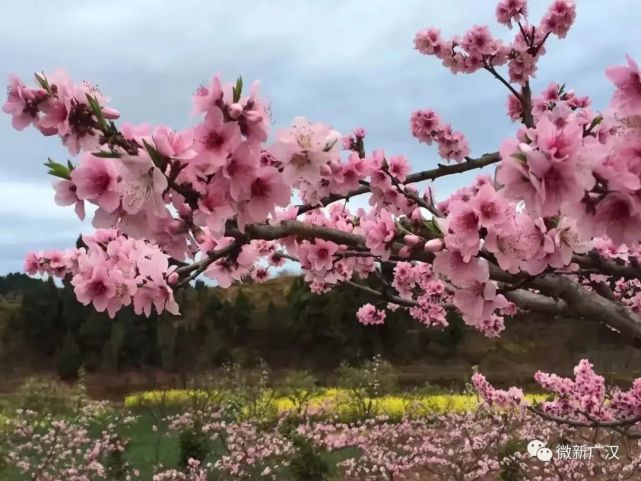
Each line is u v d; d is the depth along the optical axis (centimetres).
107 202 178
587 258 233
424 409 1316
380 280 475
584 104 522
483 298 224
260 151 185
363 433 967
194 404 1310
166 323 2277
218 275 280
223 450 950
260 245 486
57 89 179
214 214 177
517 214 192
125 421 1043
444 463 789
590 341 2092
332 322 2297
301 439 826
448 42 533
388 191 386
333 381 2027
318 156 183
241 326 2391
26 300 2302
